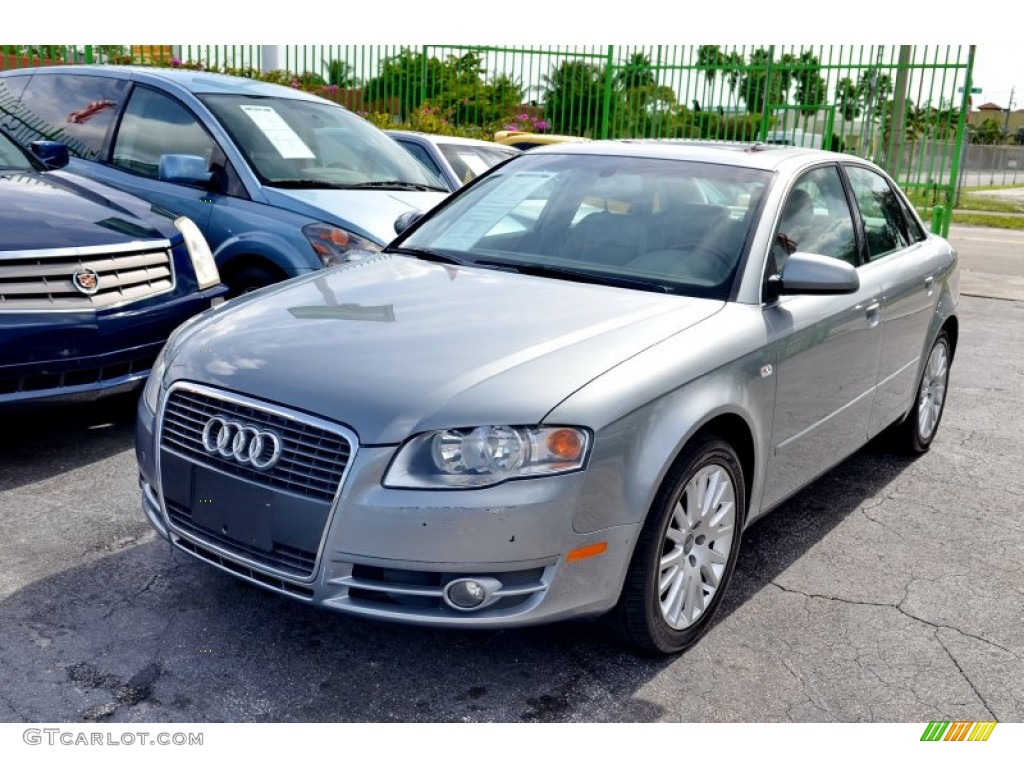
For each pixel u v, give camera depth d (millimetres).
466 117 15367
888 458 5441
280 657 3055
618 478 2803
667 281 3596
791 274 3504
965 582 3914
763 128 14266
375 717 2795
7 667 2891
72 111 6574
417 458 2674
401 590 2689
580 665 3115
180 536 3045
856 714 2959
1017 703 3078
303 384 2826
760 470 3500
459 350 2953
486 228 4137
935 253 5234
